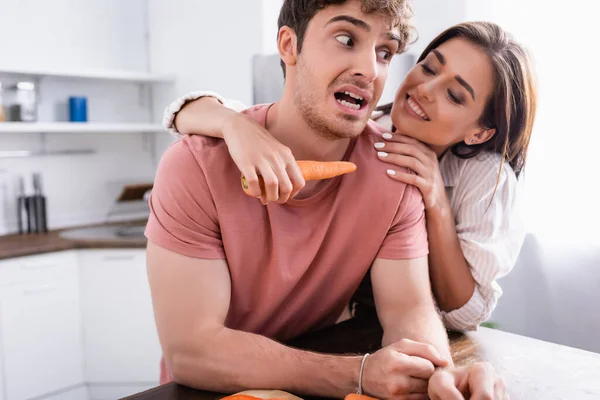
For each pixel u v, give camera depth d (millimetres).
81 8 3395
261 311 1171
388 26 1021
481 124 1236
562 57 2402
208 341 1021
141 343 2867
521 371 1047
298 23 1046
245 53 3100
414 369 919
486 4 2639
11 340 2605
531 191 2504
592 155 2357
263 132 1016
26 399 2672
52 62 3291
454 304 1300
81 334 2855
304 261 1128
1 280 2559
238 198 1079
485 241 1290
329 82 1017
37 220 3133
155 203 1078
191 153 1079
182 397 993
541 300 2531
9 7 3115
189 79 3455
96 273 2834
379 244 1165
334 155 1164
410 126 1229
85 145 3447
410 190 1177
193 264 1047
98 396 2914
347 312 1459
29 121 3045
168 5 3529
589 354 1123
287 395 938
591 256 2381
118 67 3578
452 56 1177
